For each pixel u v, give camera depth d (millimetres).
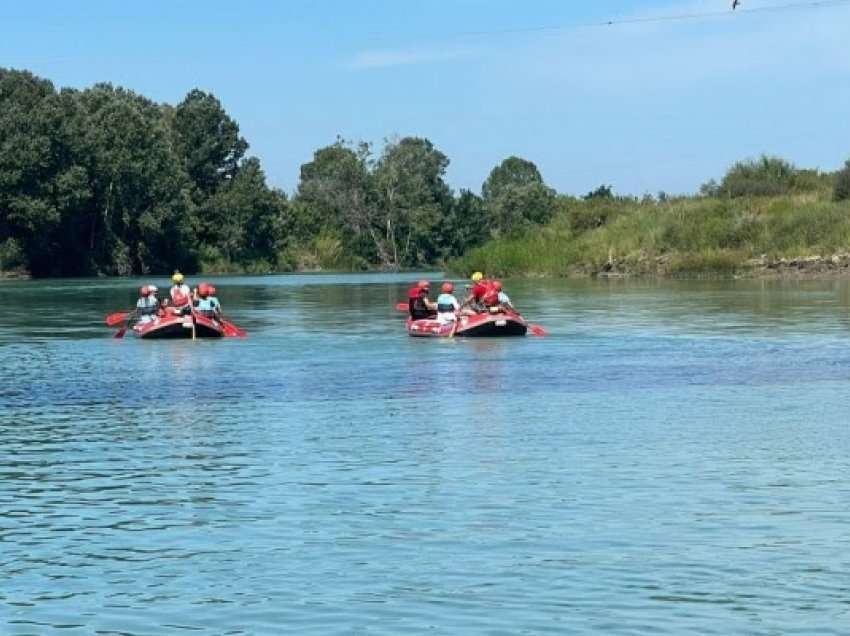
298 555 13359
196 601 11961
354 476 17250
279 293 78812
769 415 22312
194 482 17047
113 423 22391
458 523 14547
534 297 61281
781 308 50500
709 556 13086
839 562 12844
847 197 85125
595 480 16766
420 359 32969
